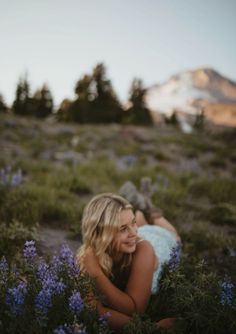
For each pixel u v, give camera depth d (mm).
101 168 9562
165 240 3342
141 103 43094
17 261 3318
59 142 16344
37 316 2070
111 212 2451
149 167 10117
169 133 23656
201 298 2439
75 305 1978
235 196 7016
